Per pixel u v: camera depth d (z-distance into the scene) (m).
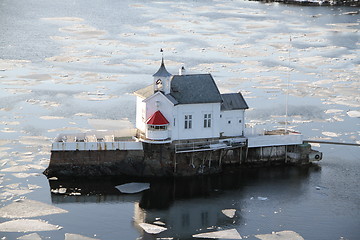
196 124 146.62
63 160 144.62
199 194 139.50
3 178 145.25
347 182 149.00
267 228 124.06
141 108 149.62
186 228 123.19
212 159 150.12
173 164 146.12
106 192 138.88
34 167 152.38
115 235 119.56
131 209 131.50
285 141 156.00
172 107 142.75
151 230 121.88
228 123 152.62
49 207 130.75
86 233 119.94
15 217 125.75
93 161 145.12
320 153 160.50
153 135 143.00
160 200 136.00
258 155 155.25
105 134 153.25
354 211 133.00
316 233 122.38
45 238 117.19
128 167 145.38
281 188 144.25
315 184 147.25
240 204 135.25
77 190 139.38
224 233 121.38
